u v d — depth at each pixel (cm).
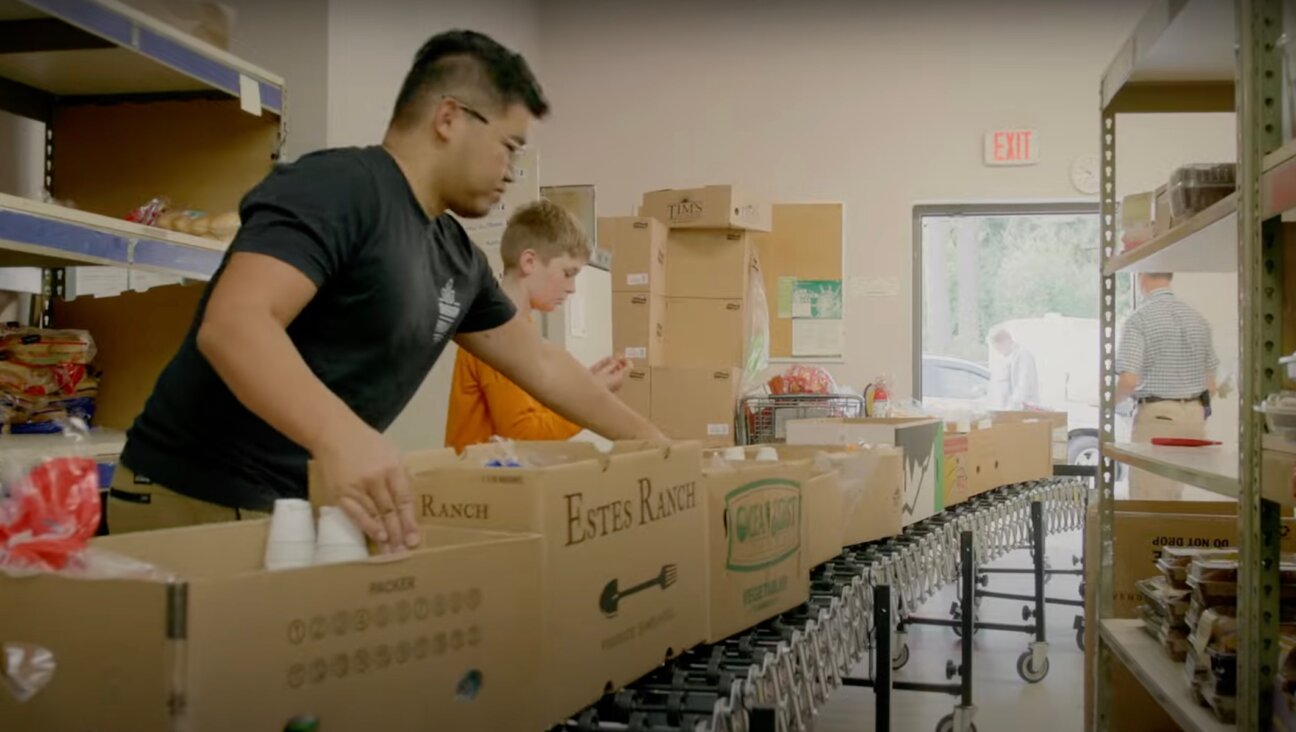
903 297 622
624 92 643
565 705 112
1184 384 493
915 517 290
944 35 623
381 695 89
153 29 222
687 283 493
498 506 112
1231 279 596
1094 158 612
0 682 81
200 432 146
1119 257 255
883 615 226
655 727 115
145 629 75
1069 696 403
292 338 146
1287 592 175
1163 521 259
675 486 138
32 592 81
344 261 140
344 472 107
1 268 252
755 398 461
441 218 166
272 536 106
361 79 416
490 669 100
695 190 485
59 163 275
